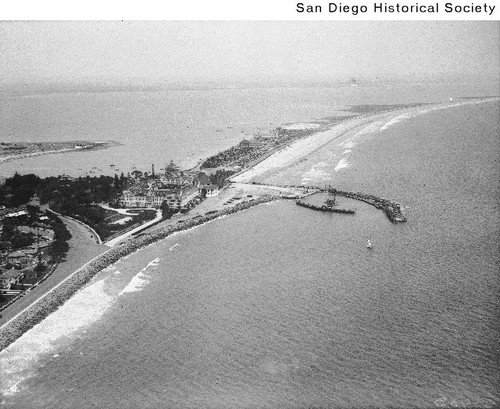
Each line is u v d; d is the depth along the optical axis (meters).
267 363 180.00
